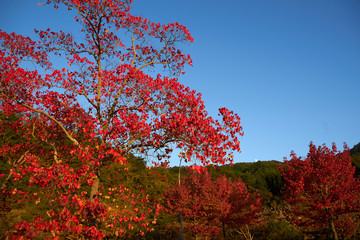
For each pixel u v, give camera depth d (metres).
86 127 7.45
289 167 15.54
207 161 6.53
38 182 5.27
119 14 8.46
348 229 15.07
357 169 29.80
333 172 13.89
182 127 6.52
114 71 8.81
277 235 19.53
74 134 8.99
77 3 7.76
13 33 8.91
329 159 14.54
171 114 6.86
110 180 19.88
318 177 14.05
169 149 7.59
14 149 11.67
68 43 8.78
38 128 10.45
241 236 21.11
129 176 23.69
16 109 9.23
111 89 8.65
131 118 6.88
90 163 6.54
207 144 6.53
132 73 7.92
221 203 19.56
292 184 14.63
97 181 7.03
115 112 7.88
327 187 13.99
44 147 11.34
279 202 31.47
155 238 17.52
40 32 8.56
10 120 12.36
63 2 7.86
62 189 5.96
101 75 8.45
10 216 10.61
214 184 23.19
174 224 23.02
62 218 5.09
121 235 10.09
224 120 7.09
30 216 11.11
